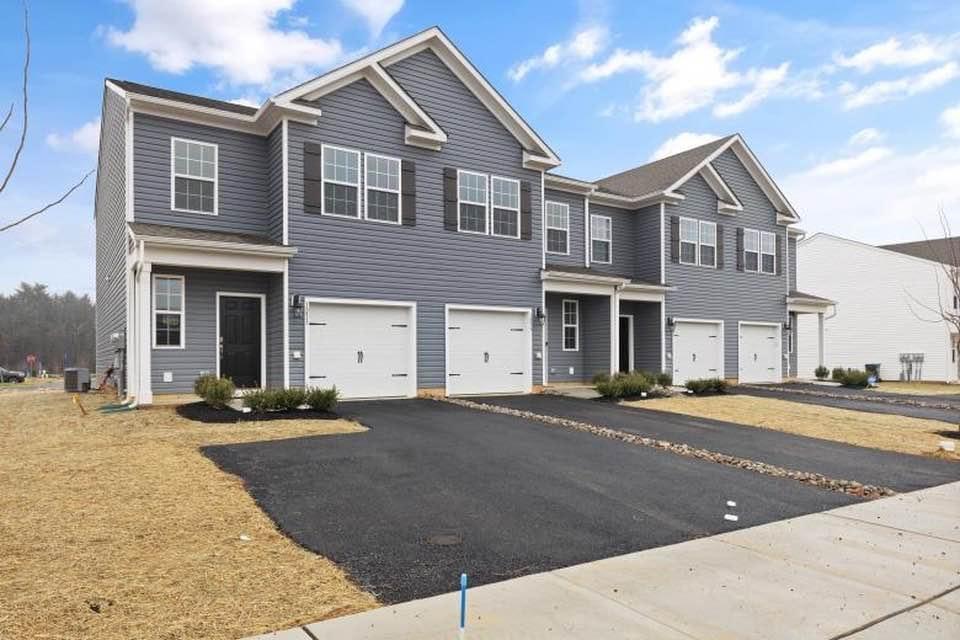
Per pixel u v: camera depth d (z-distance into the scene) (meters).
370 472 8.06
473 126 16.94
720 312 23.33
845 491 8.22
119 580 4.65
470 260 16.75
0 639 3.69
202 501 6.61
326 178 14.56
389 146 15.49
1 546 5.21
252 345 14.54
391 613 4.27
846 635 4.10
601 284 19.47
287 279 13.93
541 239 18.19
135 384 13.49
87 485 7.04
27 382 43.31
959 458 10.61
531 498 7.29
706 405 16.50
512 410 14.03
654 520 6.70
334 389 12.97
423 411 13.39
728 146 23.50
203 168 14.25
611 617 4.28
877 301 34.50
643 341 22.06
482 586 4.80
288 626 4.04
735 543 6.00
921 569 5.35
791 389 22.55
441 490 7.45
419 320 15.84
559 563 5.36
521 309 17.70
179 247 12.57
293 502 6.77
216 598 4.43
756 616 4.36
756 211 24.83
